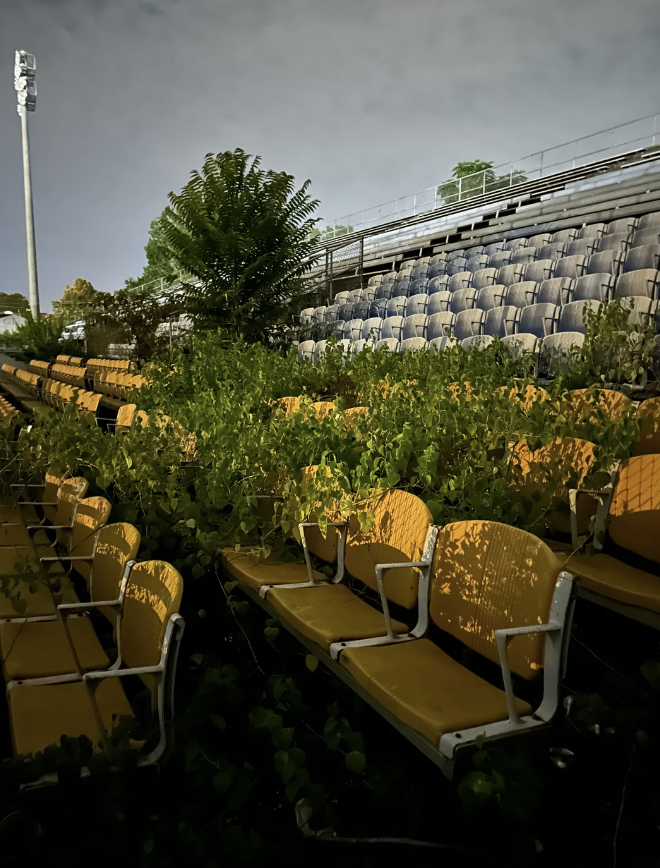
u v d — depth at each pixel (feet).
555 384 12.85
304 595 8.73
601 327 18.78
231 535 10.37
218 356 26.63
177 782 5.80
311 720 7.25
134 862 4.77
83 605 7.06
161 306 43.21
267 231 42.86
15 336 74.23
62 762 5.08
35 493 13.91
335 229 84.07
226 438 11.74
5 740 7.34
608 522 8.83
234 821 5.55
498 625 6.43
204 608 10.20
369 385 18.53
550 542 9.53
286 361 26.17
